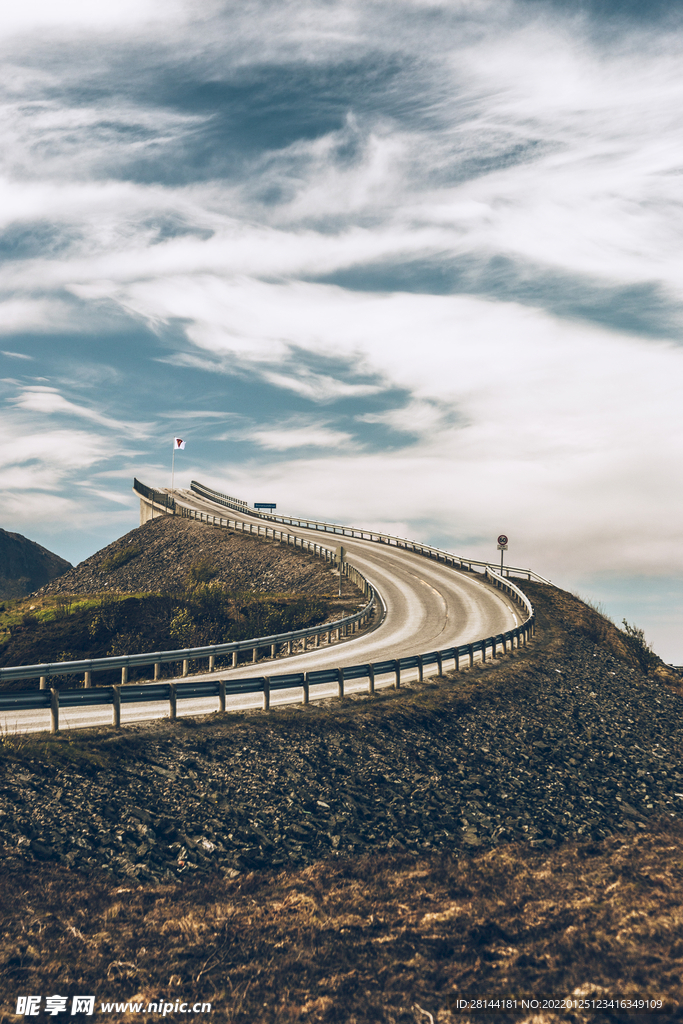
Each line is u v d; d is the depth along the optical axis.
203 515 93.94
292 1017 12.34
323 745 22.80
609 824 22.34
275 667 32.47
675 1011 12.62
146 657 26.34
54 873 14.68
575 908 16.59
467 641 40.59
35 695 19.33
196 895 15.13
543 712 31.00
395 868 17.62
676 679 48.06
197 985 12.82
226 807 18.17
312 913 15.08
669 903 17.02
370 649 38.00
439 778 22.78
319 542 78.12
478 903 16.36
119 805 17.16
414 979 13.53
